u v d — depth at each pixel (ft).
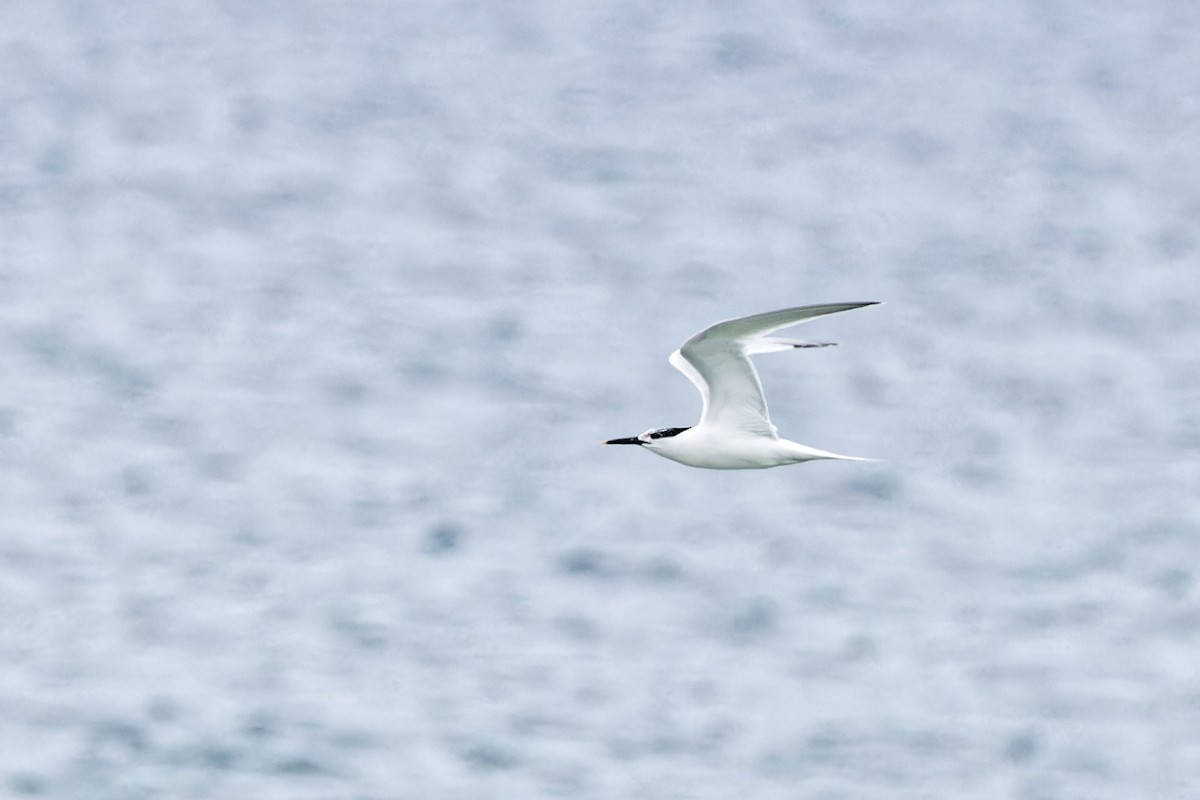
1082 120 239.71
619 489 126.72
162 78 257.55
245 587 110.52
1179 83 253.65
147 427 140.77
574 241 196.13
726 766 89.92
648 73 259.39
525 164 223.71
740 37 271.69
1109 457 135.54
